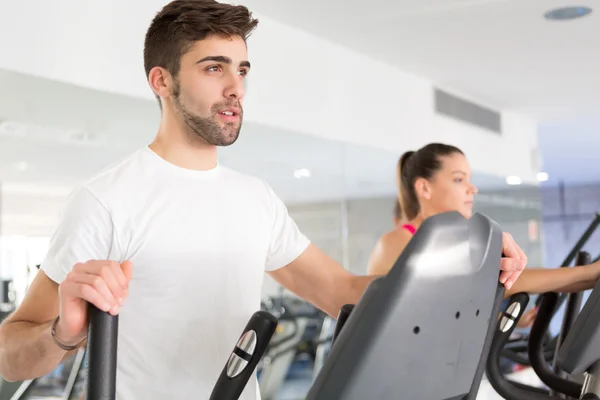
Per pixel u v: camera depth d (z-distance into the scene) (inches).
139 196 53.4
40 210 126.8
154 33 56.3
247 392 57.1
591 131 311.1
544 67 210.7
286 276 63.9
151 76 57.1
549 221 491.2
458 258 34.6
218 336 55.3
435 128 222.7
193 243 54.5
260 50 160.4
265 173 159.5
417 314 32.9
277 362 156.9
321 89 177.2
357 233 179.5
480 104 249.6
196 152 56.3
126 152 130.5
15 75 114.9
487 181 251.3
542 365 68.3
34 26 116.5
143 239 52.6
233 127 55.2
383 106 198.8
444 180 109.5
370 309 32.0
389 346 32.4
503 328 60.5
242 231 57.4
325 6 155.9
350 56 188.2
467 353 37.9
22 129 118.0
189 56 54.1
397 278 32.2
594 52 197.0
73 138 124.0
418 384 34.8
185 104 54.6
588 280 60.3
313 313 162.9
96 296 35.2
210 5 54.1
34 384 115.6
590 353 48.9
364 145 189.2
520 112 271.0
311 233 167.9
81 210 51.5
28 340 42.8
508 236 46.7
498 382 60.9
